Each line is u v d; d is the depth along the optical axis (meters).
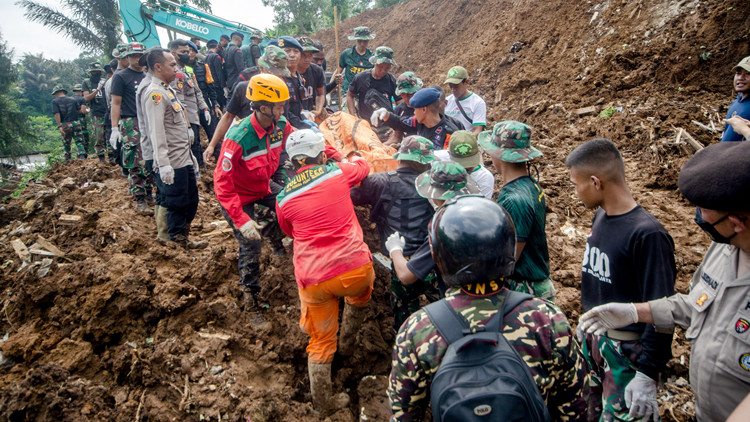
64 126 10.67
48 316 3.40
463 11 15.83
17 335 3.21
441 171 2.57
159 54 3.94
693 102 6.85
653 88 7.49
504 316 1.56
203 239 4.70
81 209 5.06
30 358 3.07
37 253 3.92
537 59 10.06
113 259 3.71
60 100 10.58
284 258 4.20
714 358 1.71
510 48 11.01
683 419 2.92
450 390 1.37
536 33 10.75
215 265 3.88
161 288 3.53
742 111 4.17
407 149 3.10
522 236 2.42
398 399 1.66
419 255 2.52
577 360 1.62
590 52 8.92
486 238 1.49
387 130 5.33
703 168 1.54
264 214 3.99
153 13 11.60
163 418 2.83
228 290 3.83
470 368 1.41
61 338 3.25
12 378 2.95
